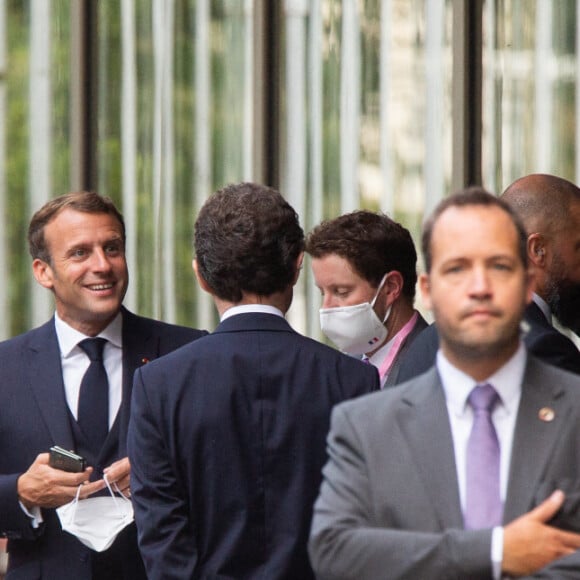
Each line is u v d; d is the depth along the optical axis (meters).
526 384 7.05
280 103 16.02
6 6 17.53
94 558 10.35
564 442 6.93
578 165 14.06
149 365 8.73
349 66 15.47
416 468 7.00
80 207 10.72
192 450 8.52
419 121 14.93
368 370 8.80
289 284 8.94
